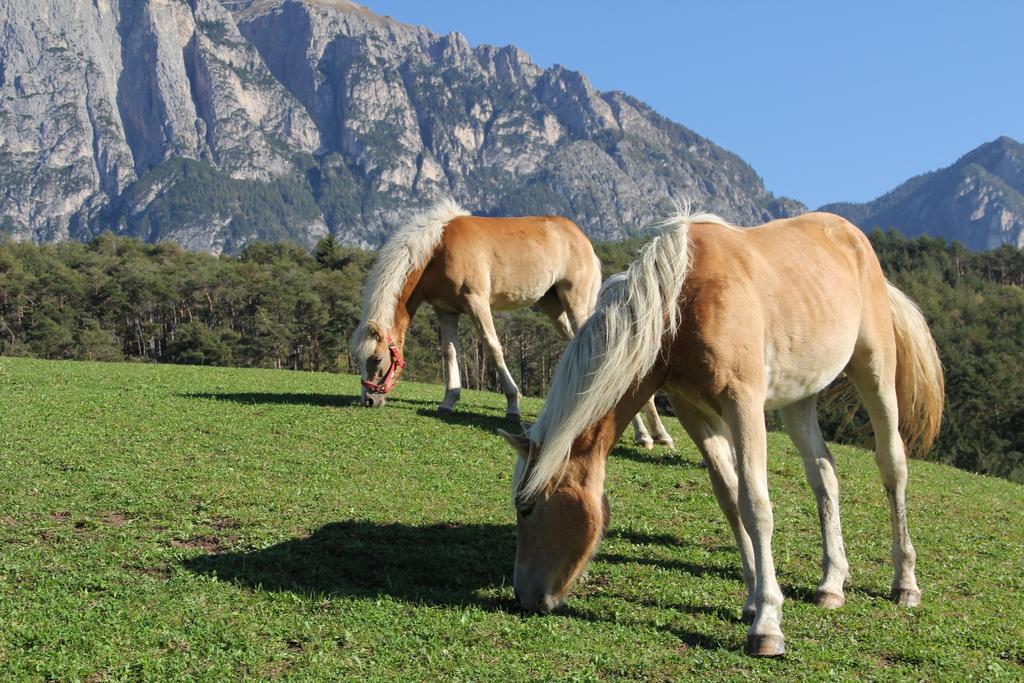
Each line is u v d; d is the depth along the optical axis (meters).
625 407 5.69
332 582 6.45
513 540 7.85
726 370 5.45
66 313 78.88
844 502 10.52
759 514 5.38
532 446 5.62
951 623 6.19
